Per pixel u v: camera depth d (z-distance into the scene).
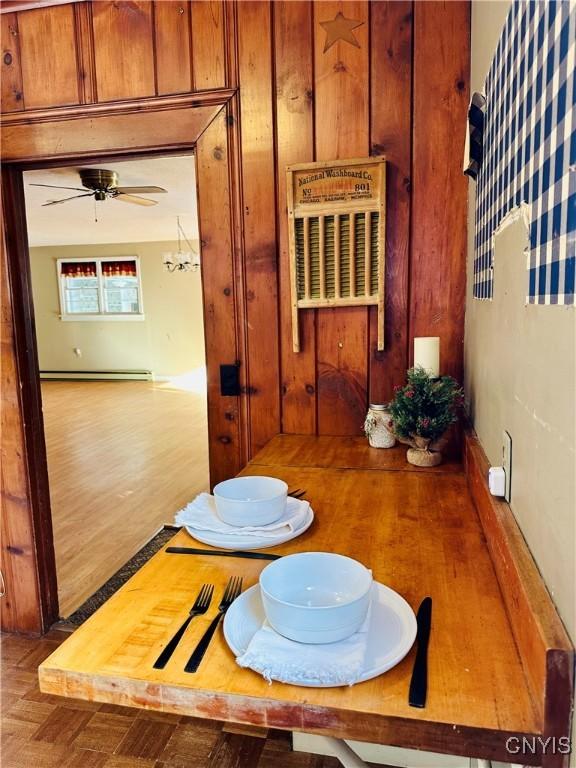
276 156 1.85
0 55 2.00
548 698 0.63
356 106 1.78
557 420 0.69
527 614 0.71
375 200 1.77
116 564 2.93
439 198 1.76
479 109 1.31
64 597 2.60
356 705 0.68
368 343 1.88
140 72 1.91
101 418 6.85
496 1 1.14
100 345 9.98
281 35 1.80
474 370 1.53
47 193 5.11
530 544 0.83
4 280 2.10
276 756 1.70
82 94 1.96
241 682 0.72
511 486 0.99
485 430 1.31
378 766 1.61
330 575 0.89
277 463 1.64
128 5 1.89
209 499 1.32
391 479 1.50
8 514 2.23
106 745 1.75
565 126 0.63
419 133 1.75
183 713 0.73
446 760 1.53
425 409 1.58
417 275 1.81
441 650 0.77
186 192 5.17
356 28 1.75
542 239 0.74
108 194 4.61
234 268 1.94
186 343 9.71
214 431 2.04
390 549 1.08
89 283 9.83
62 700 1.93
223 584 0.97
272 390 1.97
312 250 1.84
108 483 4.29
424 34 1.71
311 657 0.74
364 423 1.90
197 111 1.88
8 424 2.18
